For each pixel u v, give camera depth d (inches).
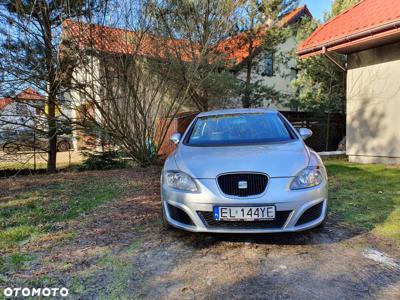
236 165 121.6
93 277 101.6
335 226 142.7
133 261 112.7
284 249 120.6
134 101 319.3
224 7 366.9
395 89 304.0
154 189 219.9
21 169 343.9
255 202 114.9
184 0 352.5
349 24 312.8
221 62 384.8
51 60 277.7
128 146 333.4
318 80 473.4
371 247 120.8
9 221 154.0
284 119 175.8
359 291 92.1
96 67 296.2
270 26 466.3
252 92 488.4
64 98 305.0
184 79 354.3
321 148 483.8
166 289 94.7
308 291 92.5
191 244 126.6
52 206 180.1
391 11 276.7
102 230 142.2
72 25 276.7
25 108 300.0
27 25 266.4
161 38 327.3
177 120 372.8
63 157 498.0
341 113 484.7
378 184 220.4
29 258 114.3
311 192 120.0
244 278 100.3
